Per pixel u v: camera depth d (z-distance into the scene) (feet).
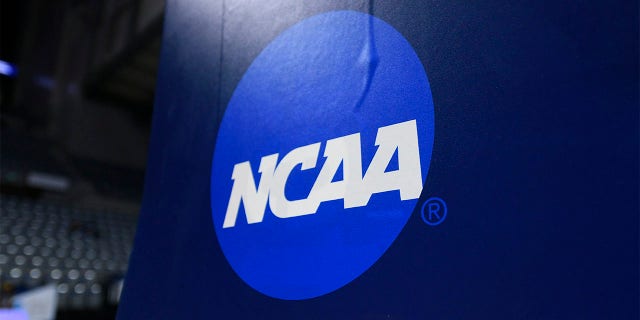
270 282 2.70
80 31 33.09
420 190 2.21
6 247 18.02
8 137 29.43
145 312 3.36
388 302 2.17
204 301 3.02
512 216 1.90
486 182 2.01
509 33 2.12
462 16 2.30
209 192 3.31
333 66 2.82
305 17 3.11
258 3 3.50
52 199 27.71
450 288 1.99
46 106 33.24
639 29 1.75
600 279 1.64
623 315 1.57
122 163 34.50
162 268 3.41
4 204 21.52
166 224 3.56
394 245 2.23
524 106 1.98
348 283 2.35
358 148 2.53
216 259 3.07
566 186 1.79
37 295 11.46
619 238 1.63
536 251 1.81
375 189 2.39
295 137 2.88
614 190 1.68
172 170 3.71
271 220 2.83
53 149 30.94
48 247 19.38
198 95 3.73
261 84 3.25
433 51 2.37
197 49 3.90
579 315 1.66
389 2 2.65
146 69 29.89
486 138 2.06
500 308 1.84
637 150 1.66
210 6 3.92
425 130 2.28
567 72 1.90
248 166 3.11
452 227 2.06
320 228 2.57
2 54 36.17
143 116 36.35
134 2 27.48
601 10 1.87
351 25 2.81
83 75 32.48
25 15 35.86
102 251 21.15
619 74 1.77
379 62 2.59
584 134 1.80
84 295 17.25
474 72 2.18
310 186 2.70
